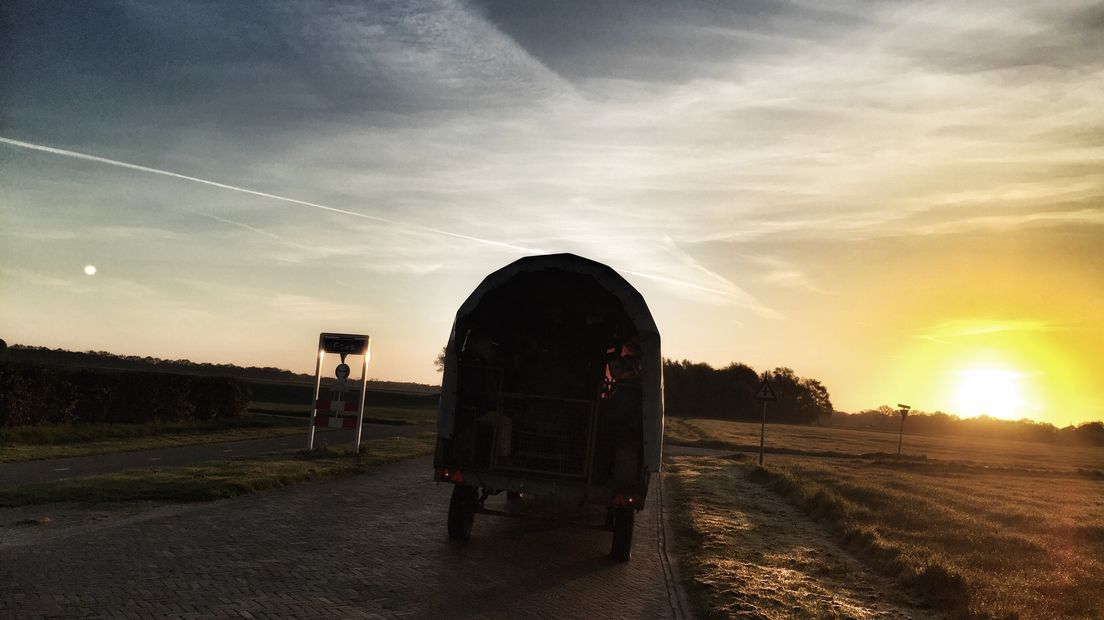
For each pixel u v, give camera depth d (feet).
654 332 34.68
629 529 35.32
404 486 53.11
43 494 37.40
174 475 45.73
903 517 50.65
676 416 398.42
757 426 344.28
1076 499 84.12
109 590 22.70
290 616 21.72
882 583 32.81
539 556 34.68
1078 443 552.00
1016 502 74.08
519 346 40.81
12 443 57.82
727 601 27.86
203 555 28.07
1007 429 595.47
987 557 38.58
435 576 28.35
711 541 40.68
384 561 29.89
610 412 36.11
